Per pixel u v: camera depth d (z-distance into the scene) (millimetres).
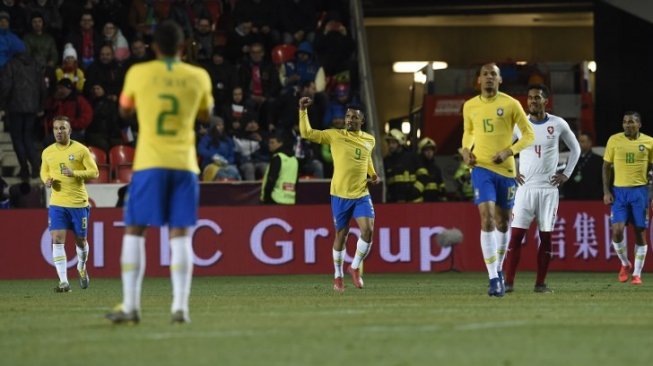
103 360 25328
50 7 92062
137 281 32656
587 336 29578
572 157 50938
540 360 24984
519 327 31828
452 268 76250
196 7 96438
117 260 74500
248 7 96188
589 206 76875
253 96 89438
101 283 65875
